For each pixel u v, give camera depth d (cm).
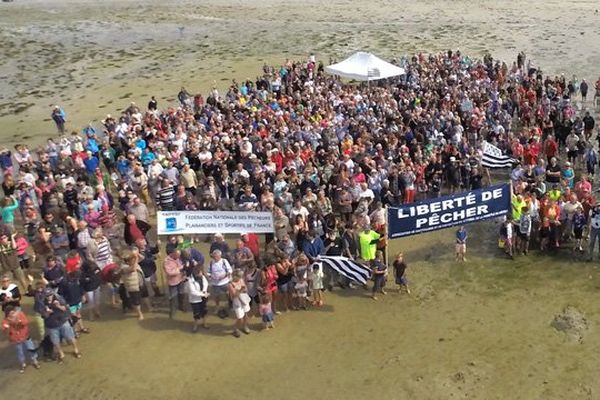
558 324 1808
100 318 1912
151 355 1752
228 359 1733
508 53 4734
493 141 2977
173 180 2470
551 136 2991
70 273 1803
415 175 2525
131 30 5878
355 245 2120
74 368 1706
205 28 5912
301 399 1583
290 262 1900
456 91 3494
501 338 1767
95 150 2944
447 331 1811
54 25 6044
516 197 2162
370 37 5384
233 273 1809
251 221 2155
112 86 4469
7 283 1755
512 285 2017
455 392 1580
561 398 1544
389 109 3259
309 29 5731
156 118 3195
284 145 2769
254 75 4522
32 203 2300
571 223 2189
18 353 1681
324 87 3744
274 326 1866
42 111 4053
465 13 6053
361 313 1914
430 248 2278
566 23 5497
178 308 1947
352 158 2638
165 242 2352
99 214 2219
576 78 4094
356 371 1672
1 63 5031
